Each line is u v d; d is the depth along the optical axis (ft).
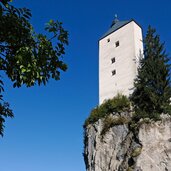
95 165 120.88
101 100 144.36
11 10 24.63
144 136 113.50
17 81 24.26
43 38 25.09
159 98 119.55
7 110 25.93
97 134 128.06
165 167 104.32
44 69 24.85
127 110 127.03
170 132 113.19
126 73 140.87
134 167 106.42
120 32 157.28
